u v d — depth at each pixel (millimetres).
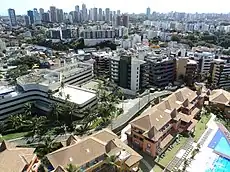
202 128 97625
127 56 144750
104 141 71312
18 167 58094
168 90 143625
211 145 86438
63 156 62000
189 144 86062
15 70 169000
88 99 111062
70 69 151500
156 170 73125
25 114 105125
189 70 156750
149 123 79875
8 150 62906
